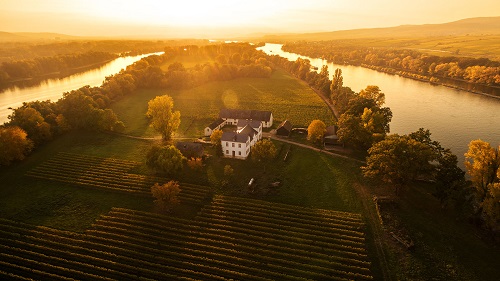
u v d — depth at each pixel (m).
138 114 143.50
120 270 57.41
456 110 154.12
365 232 65.94
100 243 63.28
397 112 151.75
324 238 63.94
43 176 88.19
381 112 115.62
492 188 60.50
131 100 166.75
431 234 65.31
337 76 165.12
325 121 133.62
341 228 67.12
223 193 80.94
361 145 104.50
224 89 191.75
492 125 133.38
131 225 68.19
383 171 76.75
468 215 67.44
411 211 72.50
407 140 77.19
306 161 96.88
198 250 61.25
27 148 99.25
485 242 63.06
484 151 66.88
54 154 102.06
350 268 56.66
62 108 125.25
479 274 55.75
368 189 81.31
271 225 68.12
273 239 63.56
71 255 60.22
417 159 72.81
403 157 72.94
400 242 62.78
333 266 57.44
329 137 110.19
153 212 73.56
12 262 58.88
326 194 79.69
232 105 157.38
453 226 67.62
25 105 119.75
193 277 55.69
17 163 95.44
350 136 101.12
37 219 70.75
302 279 54.56
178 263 58.41
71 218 71.31
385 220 69.38
